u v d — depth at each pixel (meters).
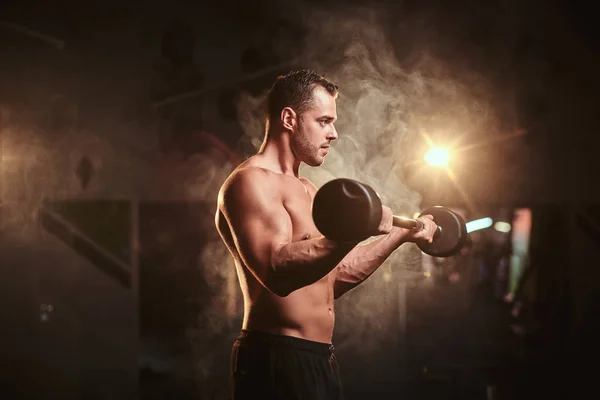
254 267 2.02
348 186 1.86
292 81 2.26
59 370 8.17
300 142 2.25
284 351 2.16
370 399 6.71
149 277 8.53
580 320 8.75
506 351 8.51
